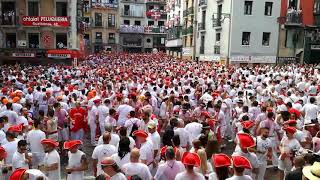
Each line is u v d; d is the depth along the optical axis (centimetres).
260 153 838
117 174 621
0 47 3762
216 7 4103
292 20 3856
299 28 3928
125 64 3788
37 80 1931
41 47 3812
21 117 1073
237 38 3784
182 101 1309
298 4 3881
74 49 3884
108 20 7656
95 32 7612
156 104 1373
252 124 1009
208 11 4350
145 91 1522
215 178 629
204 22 4491
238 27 3775
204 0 4397
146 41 8081
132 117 1043
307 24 3909
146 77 2097
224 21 3888
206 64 3472
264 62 3875
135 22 8025
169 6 6525
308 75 2347
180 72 2462
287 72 2597
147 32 7938
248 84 1806
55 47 3844
